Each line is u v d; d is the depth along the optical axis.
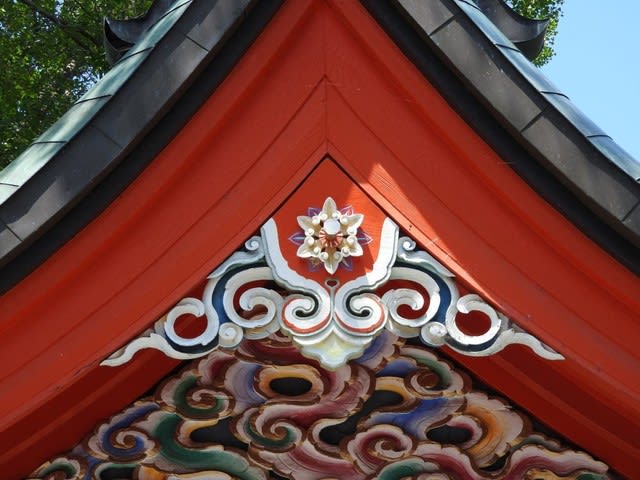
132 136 2.87
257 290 3.05
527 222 3.03
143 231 3.03
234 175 3.06
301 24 3.11
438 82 3.01
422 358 3.62
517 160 2.96
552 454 3.71
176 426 3.71
